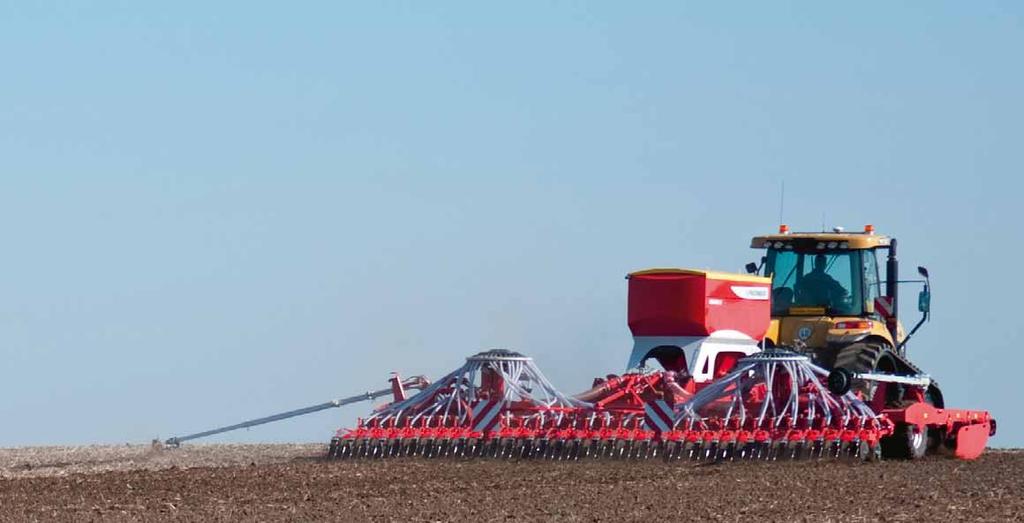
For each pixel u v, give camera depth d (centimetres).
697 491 8162
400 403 11088
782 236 11625
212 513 7312
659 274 11238
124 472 9669
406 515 7206
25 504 7769
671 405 10325
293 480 8944
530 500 7781
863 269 11419
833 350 11162
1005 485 8550
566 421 10581
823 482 8650
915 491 8200
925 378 11275
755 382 10338
